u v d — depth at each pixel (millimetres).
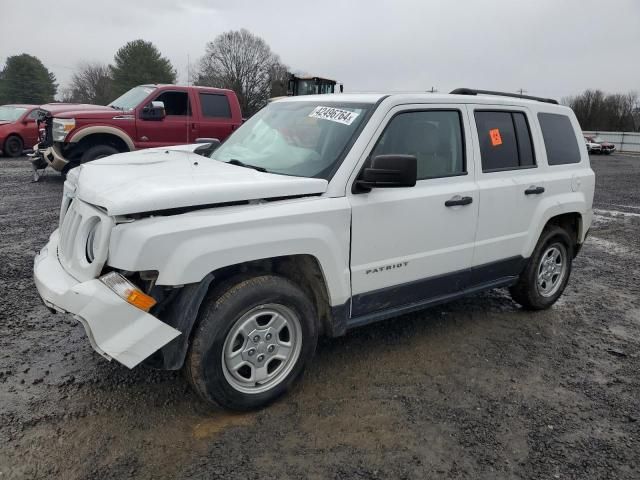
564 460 2824
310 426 3004
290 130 3889
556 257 5055
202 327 2807
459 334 4418
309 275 3318
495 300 5348
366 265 3434
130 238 2621
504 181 4258
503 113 4402
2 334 3963
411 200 3584
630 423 3209
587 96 71000
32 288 4961
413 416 3160
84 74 77125
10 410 2986
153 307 2779
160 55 65062
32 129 17188
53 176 12344
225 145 4379
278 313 3100
